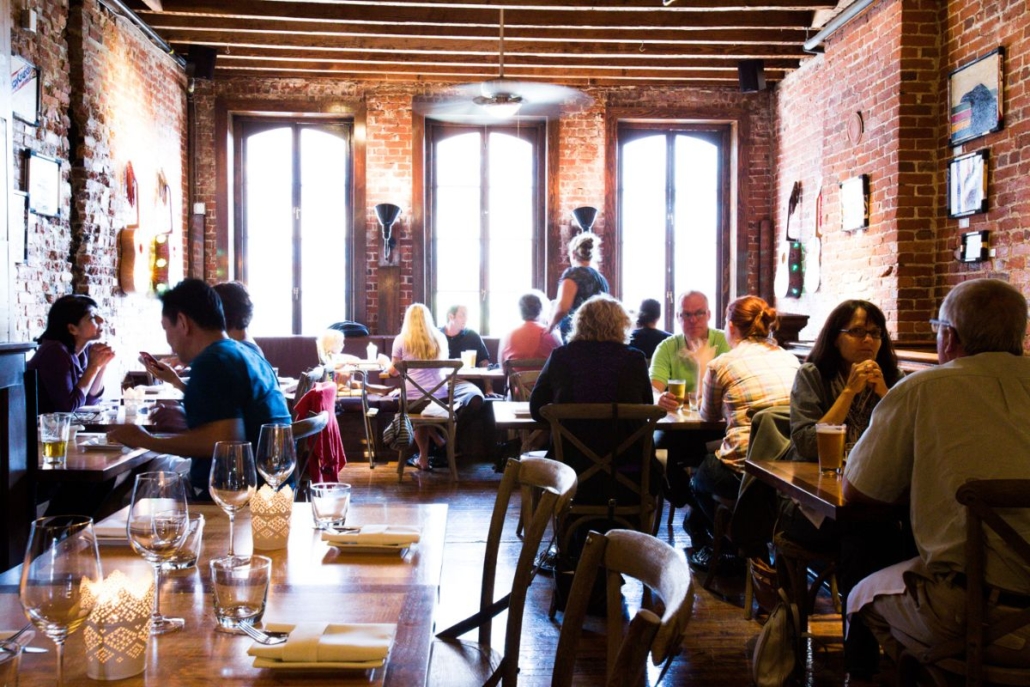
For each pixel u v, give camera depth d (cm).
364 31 736
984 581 187
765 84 834
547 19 704
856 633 259
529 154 913
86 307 436
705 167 922
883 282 621
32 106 534
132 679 118
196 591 156
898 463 212
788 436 318
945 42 586
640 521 338
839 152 701
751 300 375
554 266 895
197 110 866
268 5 683
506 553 432
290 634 127
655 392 474
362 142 880
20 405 302
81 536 117
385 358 683
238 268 898
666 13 707
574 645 133
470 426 708
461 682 181
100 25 633
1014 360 207
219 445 175
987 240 534
